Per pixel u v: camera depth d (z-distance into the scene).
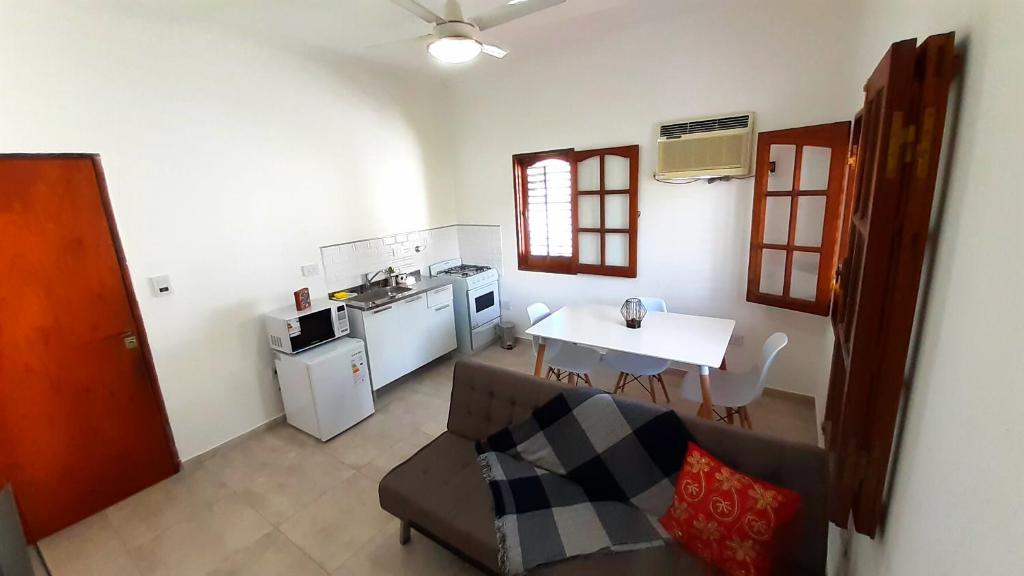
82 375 2.50
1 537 1.10
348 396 3.29
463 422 2.45
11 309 2.26
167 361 2.82
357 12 2.77
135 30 2.56
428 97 4.50
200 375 2.98
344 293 3.79
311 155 3.54
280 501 2.56
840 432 1.31
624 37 3.52
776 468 1.61
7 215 2.21
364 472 2.80
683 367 3.88
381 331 3.66
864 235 1.28
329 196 3.70
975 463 0.73
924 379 1.06
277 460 2.96
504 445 2.21
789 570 1.49
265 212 3.27
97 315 2.53
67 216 2.39
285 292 3.44
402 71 4.16
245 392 3.22
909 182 1.04
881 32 1.99
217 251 3.02
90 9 2.39
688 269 3.66
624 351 2.72
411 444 3.09
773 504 1.45
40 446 2.38
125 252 2.61
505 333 4.70
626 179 3.82
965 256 0.87
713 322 3.12
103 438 2.59
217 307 3.04
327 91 3.61
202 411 3.00
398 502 2.02
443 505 1.91
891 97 1.03
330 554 2.17
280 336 3.15
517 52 3.89
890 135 1.04
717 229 3.46
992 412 0.68
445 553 2.15
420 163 4.49
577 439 2.04
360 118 3.88
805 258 3.08
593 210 4.11
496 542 1.70
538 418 2.18
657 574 1.52
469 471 2.13
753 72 3.06
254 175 3.19
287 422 3.43
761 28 2.98
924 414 1.03
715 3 3.02
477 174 4.73
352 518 2.40
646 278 3.90
